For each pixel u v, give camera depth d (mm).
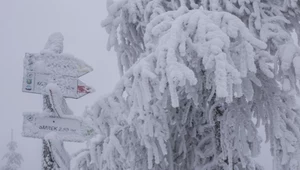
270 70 3977
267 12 4117
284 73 3551
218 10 3973
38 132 3943
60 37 4102
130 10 4520
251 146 4402
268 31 3902
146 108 3250
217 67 2932
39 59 3961
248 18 4172
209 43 3098
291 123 3836
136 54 4984
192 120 4832
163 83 3074
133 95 3387
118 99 3785
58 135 3938
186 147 4863
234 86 3061
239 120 4129
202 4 4141
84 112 4066
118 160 3912
